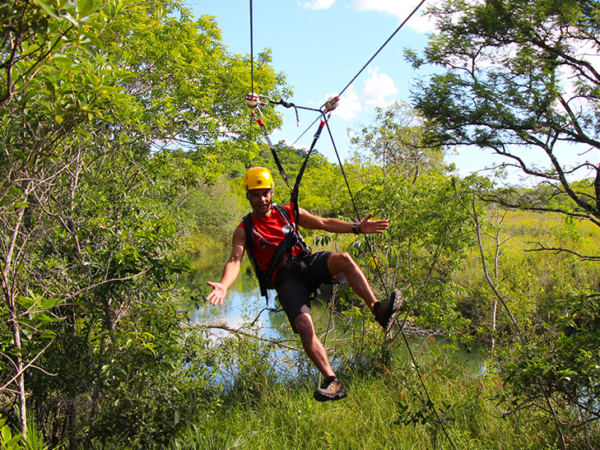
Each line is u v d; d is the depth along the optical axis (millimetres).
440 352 9977
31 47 2424
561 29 10078
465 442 6410
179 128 10562
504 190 9969
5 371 5164
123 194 6289
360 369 9453
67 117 3203
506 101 10055
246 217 3295
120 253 5516
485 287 10633
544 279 12477
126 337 5430
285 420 7410
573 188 11297
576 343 5016
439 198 9367
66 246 5945
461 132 10734
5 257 4047
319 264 3160
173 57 11867
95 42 2451
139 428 5496
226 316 13141
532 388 5609
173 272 5715
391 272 10914
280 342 9508
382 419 7238
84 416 6242
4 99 2449
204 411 6582
